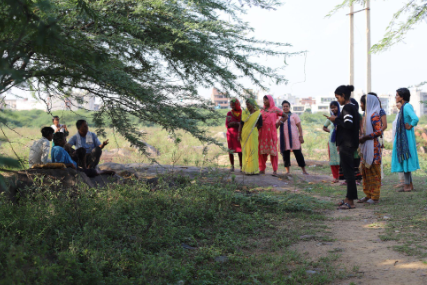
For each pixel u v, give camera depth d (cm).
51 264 300
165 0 504
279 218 539
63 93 513
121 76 439
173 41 509
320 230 472
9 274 257
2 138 211
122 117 562
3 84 198
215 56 537
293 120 991
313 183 895
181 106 552
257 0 476
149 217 475
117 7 482
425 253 356
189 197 569
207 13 529
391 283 300
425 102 925
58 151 588
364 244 409
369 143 629
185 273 315
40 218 403
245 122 872
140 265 320
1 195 447
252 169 873
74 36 394
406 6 588
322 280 308
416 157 739
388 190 789
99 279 289
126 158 1327
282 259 362
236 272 333
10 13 202
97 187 586
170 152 1461
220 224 483
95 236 374
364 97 676
